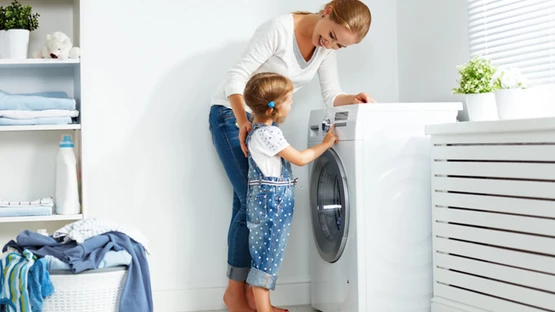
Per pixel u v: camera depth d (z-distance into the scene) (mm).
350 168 2717
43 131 3172
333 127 2855
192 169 3268
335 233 2936
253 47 2789
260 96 2645
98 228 2508
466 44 3016
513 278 2324
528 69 2672
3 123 2840
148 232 3213
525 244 2271
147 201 3213
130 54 3201
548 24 2580
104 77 3172
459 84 2936
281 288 3334
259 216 2709
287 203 2736
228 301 2990
